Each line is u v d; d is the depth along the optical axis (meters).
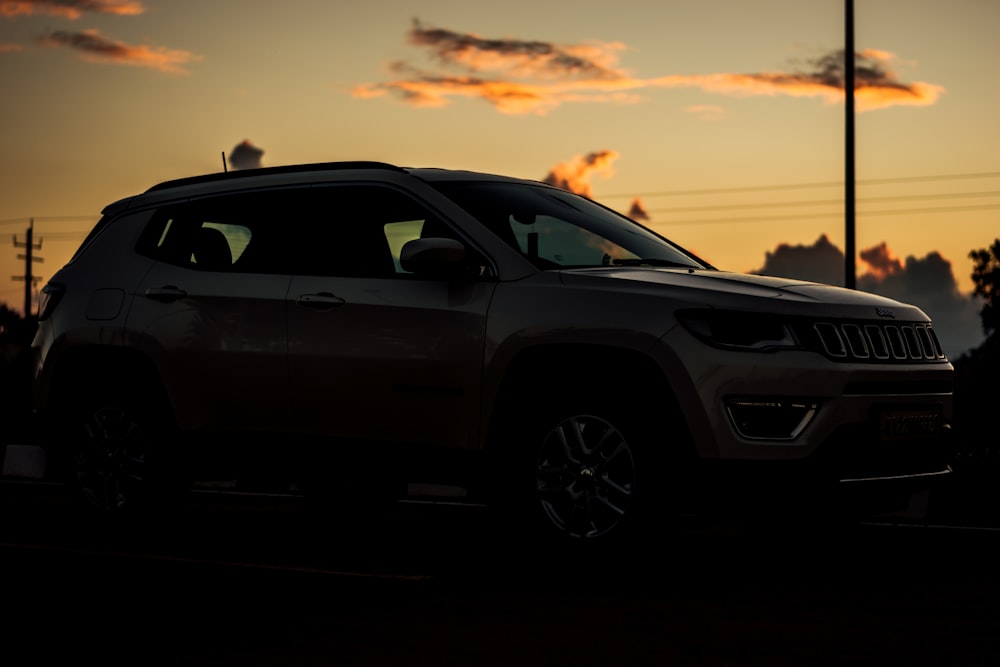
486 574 6.59
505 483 6.87
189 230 8.32
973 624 5.33
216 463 7.96
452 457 7.04
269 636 5.18
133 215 8.66
